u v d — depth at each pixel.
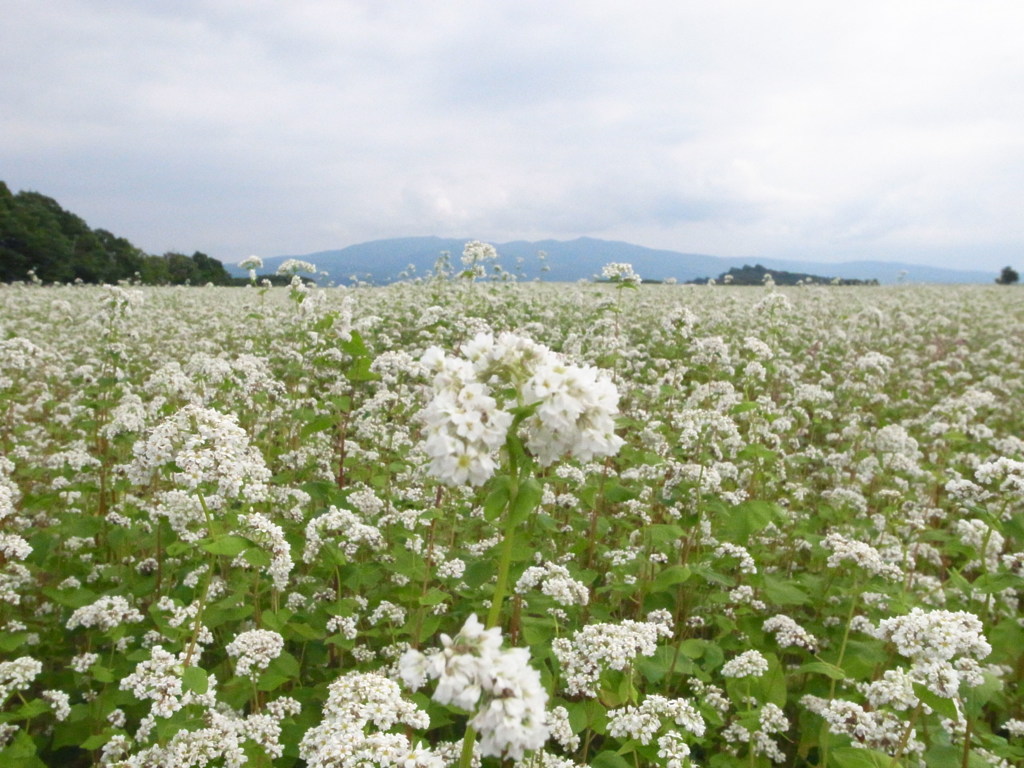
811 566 8.78
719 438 9.48
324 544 6.68
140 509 8.47
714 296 34.25
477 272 16.64
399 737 3.95
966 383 19.77
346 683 4.47
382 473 9.89
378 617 6.41
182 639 5.72
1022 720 6.11
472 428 3.15
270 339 18.78
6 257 64.88
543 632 5.72
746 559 6.98
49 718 6.16
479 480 3.20
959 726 4.98
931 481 11.28
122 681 4.63
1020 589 6.98
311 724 5.51
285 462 9.72
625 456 9.48
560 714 4.82
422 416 3.41
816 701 5.67
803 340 23.06
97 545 8.45
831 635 6.80
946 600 7.37
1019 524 5.78
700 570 6.50
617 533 9.27
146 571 7.46
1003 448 11.30
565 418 3.24
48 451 12.33
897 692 4.74
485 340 3.69
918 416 16.11
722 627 6.66
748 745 5.67
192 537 6.24
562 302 25.45
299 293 12.14
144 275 65.88
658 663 5.64
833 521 9.77
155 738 4.98
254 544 5.35
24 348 11.89
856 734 4.82
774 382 15.95
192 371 11.16
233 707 5.53
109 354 11.12
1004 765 4.95
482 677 2.79
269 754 4.80
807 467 12.71
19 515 8.49
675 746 4.37
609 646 4.74
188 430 5.77
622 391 11.94
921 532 9.22
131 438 8.45
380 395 9.33
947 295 44.00
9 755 4.89
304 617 6.52
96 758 5.54
